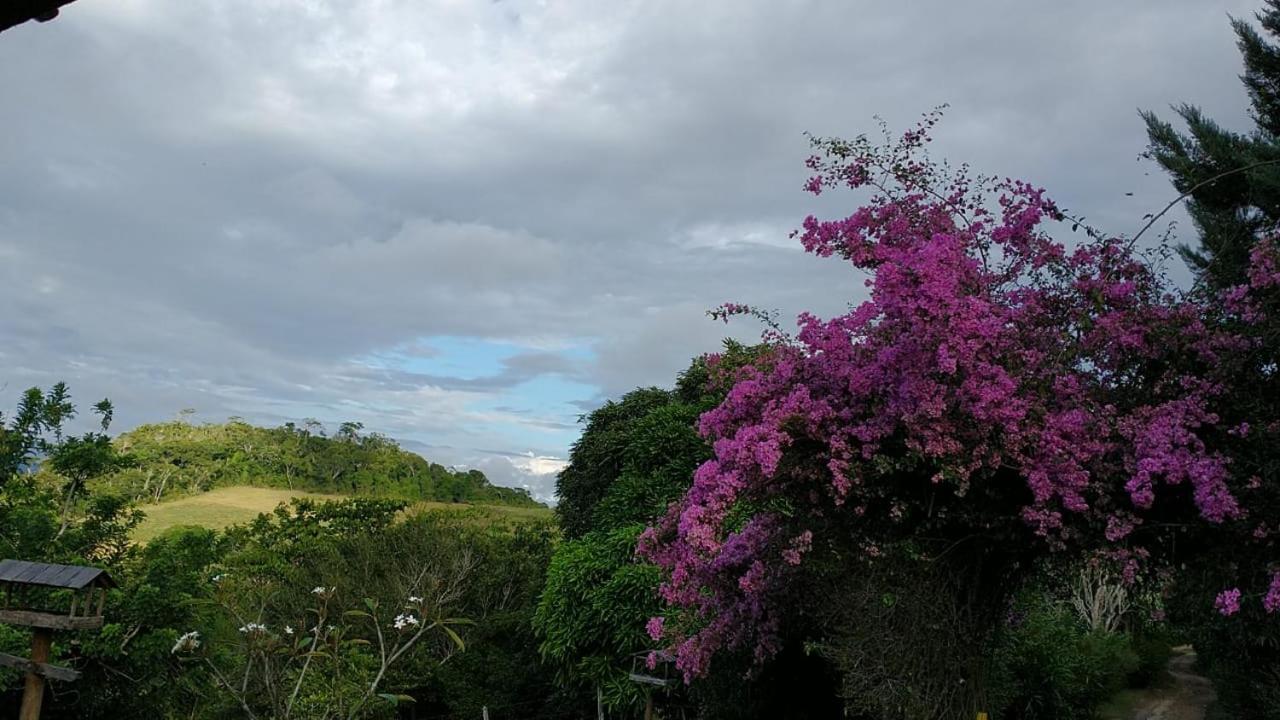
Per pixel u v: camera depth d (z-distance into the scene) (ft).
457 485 193.98
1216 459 17.98
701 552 22.08
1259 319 18.94
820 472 20.94
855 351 20.89
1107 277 20.79
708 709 34.42
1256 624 18.33
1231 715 40.78
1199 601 18.86
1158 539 19.71
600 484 55.52
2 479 30.68
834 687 31.86
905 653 21.09
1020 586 23.70
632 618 40.22
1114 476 19.25
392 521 77.51
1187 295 20.86
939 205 21.77
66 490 32.65
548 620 45.27
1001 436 18.79
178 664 27.45
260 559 63.82
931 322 18.70
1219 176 20.10
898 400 19.51
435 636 58.70
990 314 19.40
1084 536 19.57
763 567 24.27
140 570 30.71
